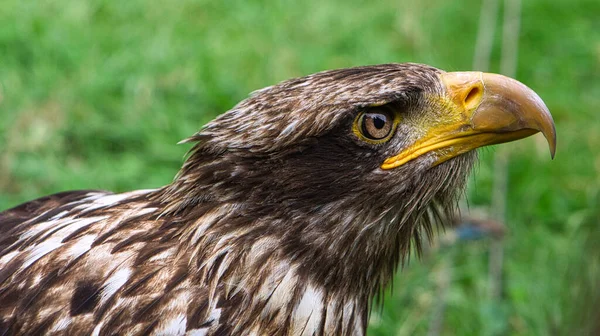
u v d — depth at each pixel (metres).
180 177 6.43
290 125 6.11
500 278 11.07
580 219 11.85
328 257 6.41
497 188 12.46
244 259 6.26
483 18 16.97
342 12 16.70
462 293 10.93
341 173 6.25
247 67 14.70
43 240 6.45
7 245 6.64
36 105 13.07
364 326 6.97
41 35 14.29
